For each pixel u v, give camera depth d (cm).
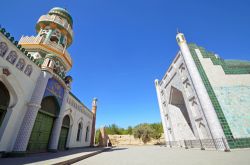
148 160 686
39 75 877
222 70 1322
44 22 1366
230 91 1216
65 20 1498
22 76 735
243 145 986
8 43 654
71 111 1383
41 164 469
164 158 738
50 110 996
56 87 1028
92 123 2105
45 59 952
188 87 1423
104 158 805
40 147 892
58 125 1038
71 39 1516
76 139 1520
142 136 3638
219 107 1126
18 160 557
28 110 764
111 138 3938
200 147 1210
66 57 1296
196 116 1269
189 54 1345
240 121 1080
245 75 1318
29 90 786
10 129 671
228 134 1020
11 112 674
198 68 1302
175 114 1886
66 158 639
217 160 578
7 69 640
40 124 899
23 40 1215
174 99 1922
